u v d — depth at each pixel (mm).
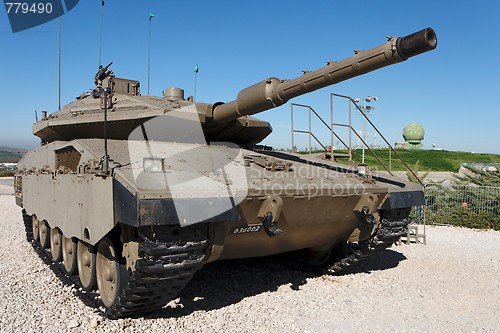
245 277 8531
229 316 6359
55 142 8469
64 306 6633
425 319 6422
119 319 6070
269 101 6977
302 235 7328
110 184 5230
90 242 5785
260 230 6445
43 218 8609
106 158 5406
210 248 5867
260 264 9531
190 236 5379
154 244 5070
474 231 16328
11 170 60656
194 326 5930
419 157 42250
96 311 6414
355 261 8359
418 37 5109
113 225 5160
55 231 8750
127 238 5535
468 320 6430
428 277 8977
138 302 5750
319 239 7926
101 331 5645
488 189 18672
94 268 6750
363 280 8523
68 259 7992
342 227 7793
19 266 9211
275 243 7129
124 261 5785
